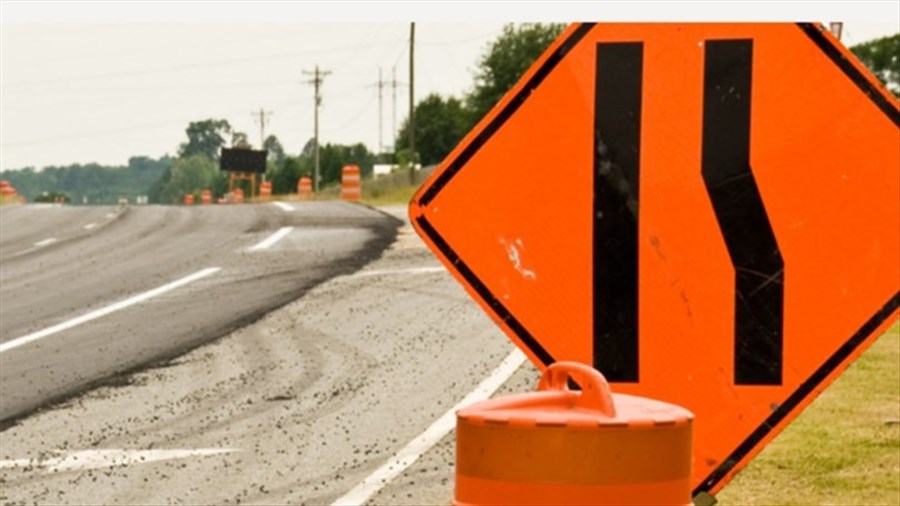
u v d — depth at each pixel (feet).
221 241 110.22
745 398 21.02
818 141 20.95
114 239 119.03
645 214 21.29
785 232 20.98
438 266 85.81
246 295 77.15
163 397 51.57
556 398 16.66
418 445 43.42
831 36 20.93
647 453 16.16
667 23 21.30
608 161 21.36
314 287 78.79
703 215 21.15
